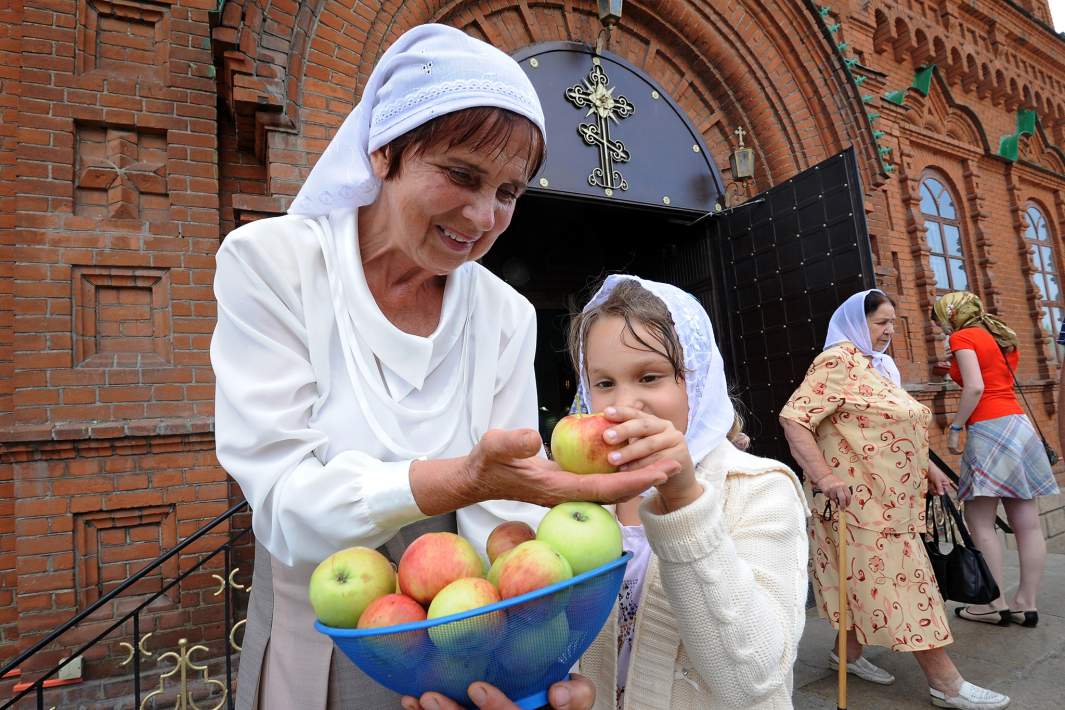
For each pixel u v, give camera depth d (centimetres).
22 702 299
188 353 349
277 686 105
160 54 370
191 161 364
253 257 102
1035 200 1055
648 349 122
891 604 269
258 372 101
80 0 354
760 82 600
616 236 720
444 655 69
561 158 501
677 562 95
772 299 561
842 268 497
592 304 137
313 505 90
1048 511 718
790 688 117
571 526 82
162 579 331
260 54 367
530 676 77
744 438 155
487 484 82
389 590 84
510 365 130
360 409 104
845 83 620
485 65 96
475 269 128
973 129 962
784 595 109
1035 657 340
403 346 106
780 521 115
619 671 125
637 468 90
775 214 557
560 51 509
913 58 907
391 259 113
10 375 354
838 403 284
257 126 377
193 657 330
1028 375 944
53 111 339
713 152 611
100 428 318
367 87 107
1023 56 1103
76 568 316
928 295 757
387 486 87
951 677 286
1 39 376
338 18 396
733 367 598
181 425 334
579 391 145
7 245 363
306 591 104
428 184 97
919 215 784
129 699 310
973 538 405
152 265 348
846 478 284
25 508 307
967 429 405
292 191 371
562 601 72
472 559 83
